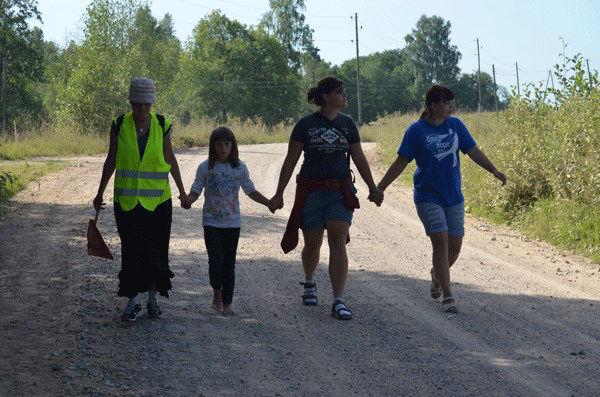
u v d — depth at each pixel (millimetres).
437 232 9141
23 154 32188
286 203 18656
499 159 18219
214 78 98188
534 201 16766
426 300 9719
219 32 101812
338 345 7797
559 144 16812
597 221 13984
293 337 8023
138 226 7984
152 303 8398
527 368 7215
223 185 8570
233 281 8695
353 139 8820
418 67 139000
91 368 6789
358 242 13852
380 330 8352
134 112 7984
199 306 9055
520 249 13609
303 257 9195
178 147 41875
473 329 8453
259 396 6402
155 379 6652
